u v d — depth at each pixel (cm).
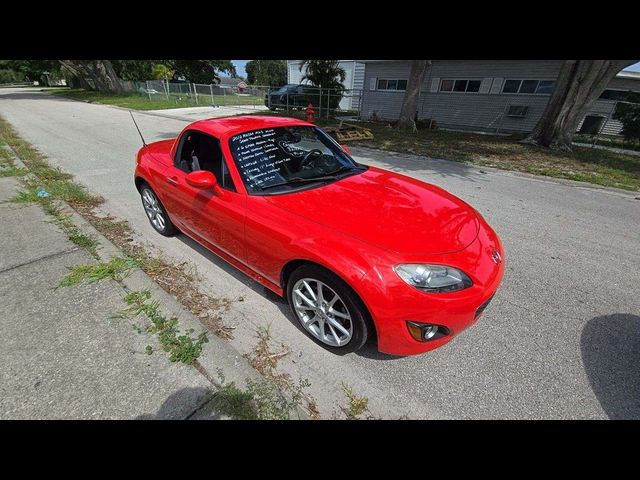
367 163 800
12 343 219
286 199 239
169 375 199
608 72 912
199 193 283
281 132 301
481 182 652
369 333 205
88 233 366
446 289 189
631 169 778
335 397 195
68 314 245
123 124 1309
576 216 479
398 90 1833
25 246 335
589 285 308
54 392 187
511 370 216
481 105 1576
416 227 213
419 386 204
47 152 781
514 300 285
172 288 287
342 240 200
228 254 282
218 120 315
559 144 1010
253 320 254
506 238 403
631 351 231
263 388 192
